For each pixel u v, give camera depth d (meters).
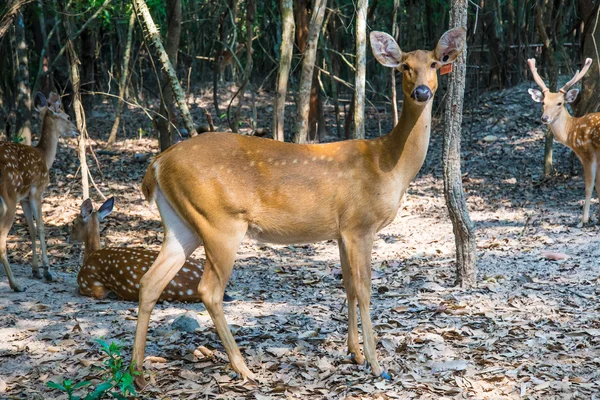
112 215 10.63
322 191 4.46
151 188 4.54
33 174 7.30
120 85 16.73
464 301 6.25
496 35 19.00
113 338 5.38
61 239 9.43
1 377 4.68
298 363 4.78
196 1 20.14
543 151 14.41
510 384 4.44
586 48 12.01
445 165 6.56
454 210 6.60
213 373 4.68
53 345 5.25
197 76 24.34
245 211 4.42
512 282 6.84
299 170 4.45
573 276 6.99
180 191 4.39
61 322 5.79
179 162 4.39
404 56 4.49
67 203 11.38
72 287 7.16
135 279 6.38
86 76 19.31
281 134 10.27
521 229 9.29
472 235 6.67
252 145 4.50
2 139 16.67
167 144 13.48
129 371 4.26
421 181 13.14
